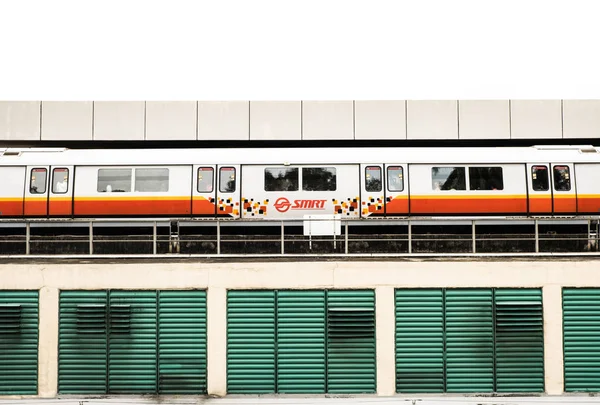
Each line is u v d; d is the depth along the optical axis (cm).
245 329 1428
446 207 1928
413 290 1434
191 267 1427
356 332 1429
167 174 1930
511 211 1938
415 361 1431
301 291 1432
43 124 1969
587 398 1426
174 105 1973
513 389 1434
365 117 1973
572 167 1953
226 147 2117
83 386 1427
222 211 1917
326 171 1934
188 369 1427
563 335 1434
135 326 1428
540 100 1980
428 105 1978
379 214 1927
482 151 1964
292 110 1975
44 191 1928
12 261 1440
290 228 1938
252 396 1423
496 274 1433
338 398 1423
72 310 1428
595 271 1432
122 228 1930
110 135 1969
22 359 1427
